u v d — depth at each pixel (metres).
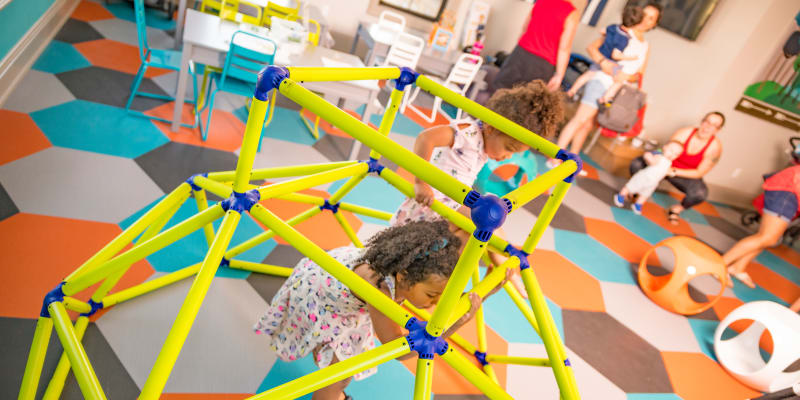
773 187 4.23
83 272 1.31
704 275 4.39
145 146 3.09
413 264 1.34
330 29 6.07
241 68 3.21
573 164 1.31
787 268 5.25
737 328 3.68
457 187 0.93
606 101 5.54
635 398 2.66
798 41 5.80
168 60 3.39
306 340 1.62
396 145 0.96
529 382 2.48
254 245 2.45
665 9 6.10
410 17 6.23
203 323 2.10
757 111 6.21
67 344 1.14
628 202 5.43
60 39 3.90
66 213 2.34
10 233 2.12
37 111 2.97
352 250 1.66
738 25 5.80
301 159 3.63
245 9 4.24
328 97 4.57
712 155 5.17
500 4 6.41
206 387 1.84
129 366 1.81
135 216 2.50
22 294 1.89
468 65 5.15
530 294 1.35
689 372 3.03
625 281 3.81
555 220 4.34
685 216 5.70
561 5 4.62
